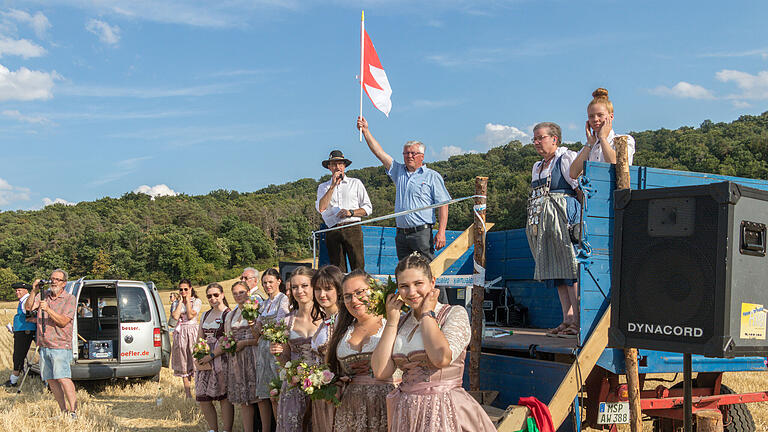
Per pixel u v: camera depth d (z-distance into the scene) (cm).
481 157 13325
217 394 734
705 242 350
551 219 577
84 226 12331
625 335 384
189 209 13200
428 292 378
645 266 376
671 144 8450
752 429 653
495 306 823
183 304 993
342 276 528
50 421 845
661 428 625
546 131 595
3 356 1573
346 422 464
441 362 362
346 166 782
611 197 498
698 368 536
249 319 661
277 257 11862
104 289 1321
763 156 7519
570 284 593
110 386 1138
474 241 549
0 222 13488
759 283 358
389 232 880
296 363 509
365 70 709
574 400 488
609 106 536
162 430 819
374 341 460
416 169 700
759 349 354
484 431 379
